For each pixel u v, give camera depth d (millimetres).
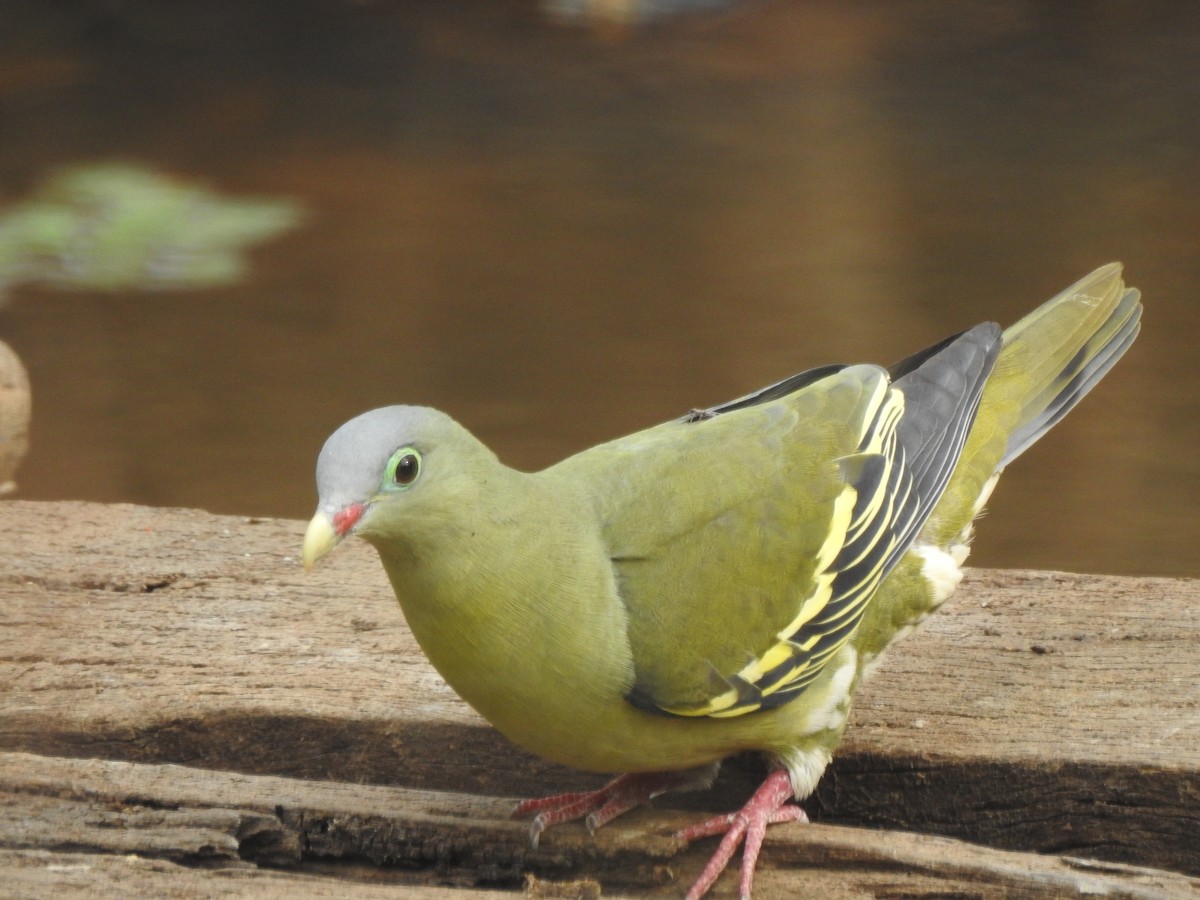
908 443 7934
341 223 22188
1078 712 7219
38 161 23547
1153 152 22812
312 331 19422
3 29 28266
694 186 22719
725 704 6820
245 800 6582
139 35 28312
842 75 26125
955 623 8156
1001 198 21750
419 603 6418
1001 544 14695
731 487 7195
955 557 8641
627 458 7316
